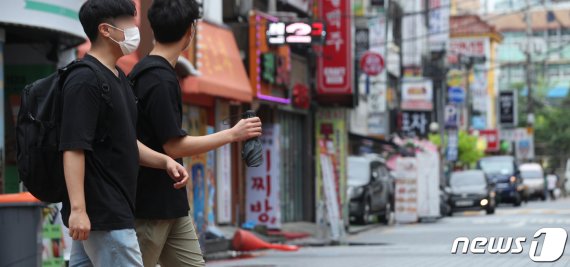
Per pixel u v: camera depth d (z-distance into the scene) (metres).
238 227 35.12
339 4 41.88
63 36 22.69
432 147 50.59
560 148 147.50
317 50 41.75
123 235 7.86
